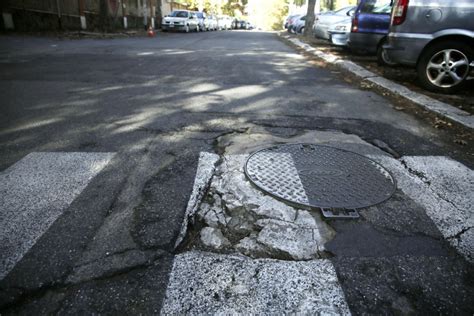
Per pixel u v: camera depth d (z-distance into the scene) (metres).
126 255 1.88
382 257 1.92
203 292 1.65
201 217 2.24
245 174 2.72
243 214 2.25
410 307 1.61
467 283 1.76
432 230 2.16
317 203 2.34
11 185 2.54
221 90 5.89
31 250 1.89
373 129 4.05
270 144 3.45
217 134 3.72
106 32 20.17
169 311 1.55
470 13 5.32
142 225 2.13
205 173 2.79
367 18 8.81
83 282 1.70
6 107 4.53
